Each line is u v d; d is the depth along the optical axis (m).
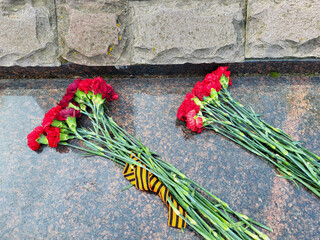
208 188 1.37
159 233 1.25
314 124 1.55
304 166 1.36
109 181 1.39
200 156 1.47
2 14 1.50
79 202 1.34
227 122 1.44
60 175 1.42
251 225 1.20
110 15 1.53
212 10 1.54
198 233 1.25
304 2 1.48
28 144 1.41
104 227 1.27
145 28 1.54
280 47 1.59
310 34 1.53
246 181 1.38
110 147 1.39
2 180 1.41
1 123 1.62
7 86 1.79
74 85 1.48
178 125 1.58
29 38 1.56
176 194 1.23
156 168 1.32
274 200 1.33
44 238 1.25
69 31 1.55
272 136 1.44
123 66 1.71
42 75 1.81
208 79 1.50
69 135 1.50
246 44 1.60
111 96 1.58
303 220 1.27
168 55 1.62
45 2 1.53
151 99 1.70
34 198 1.36
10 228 1.28
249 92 1.70
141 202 1.33
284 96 1.67
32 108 1.68
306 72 1.77
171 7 1.53
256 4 1.51
